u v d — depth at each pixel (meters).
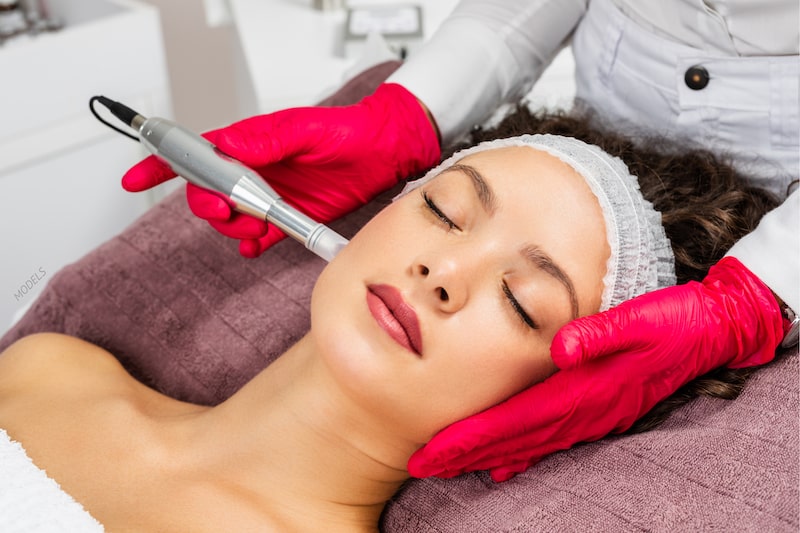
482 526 0.85
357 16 1.85
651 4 1.06
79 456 0.94
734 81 1.02
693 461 0.81
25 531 0.81
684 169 1.02
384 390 0.84
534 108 1.53
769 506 0.75
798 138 1.00
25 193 1.61
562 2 1.23
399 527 0.93
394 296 0.84
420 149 1.14
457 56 1.18
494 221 0.86
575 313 0.85
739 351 0.86
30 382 1.04
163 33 2.18
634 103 1.15
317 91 1.70
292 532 0.88
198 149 0.93
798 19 0.95
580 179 0.89
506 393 0.85
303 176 1.12
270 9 1.94
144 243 1.24
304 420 0.91
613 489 0.82
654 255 0.90
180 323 1.18
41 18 1.84
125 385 1.06
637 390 0.85
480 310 0.83
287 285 1.19
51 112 1.57
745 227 0.97
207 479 0.92
